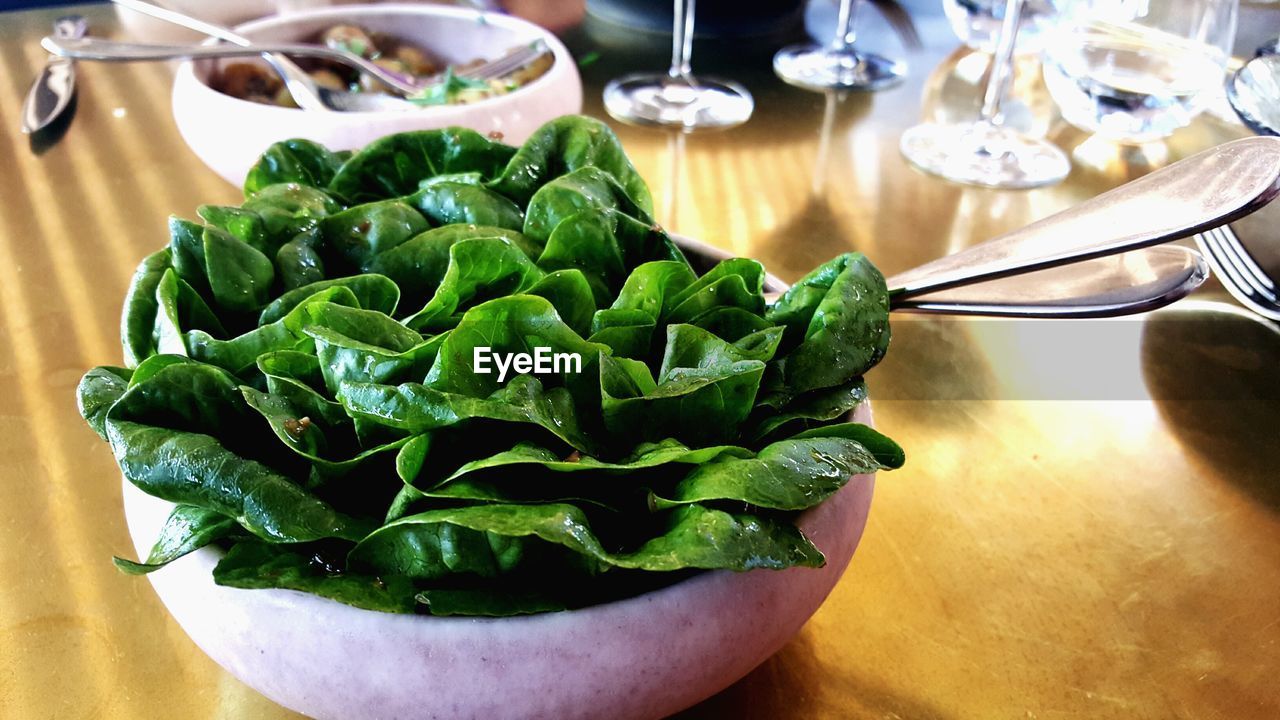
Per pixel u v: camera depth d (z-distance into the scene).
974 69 0.69
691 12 0.62
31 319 0.44
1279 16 0.66
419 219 0.32
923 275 0.35
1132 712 0.31
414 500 0.22
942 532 0.37
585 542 0.21
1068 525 0.37
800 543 0.22
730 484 0.22
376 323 0.25
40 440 0.38
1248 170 0.32
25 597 0.33
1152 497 0.38
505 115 0.49
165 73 0.63
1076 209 0.36
